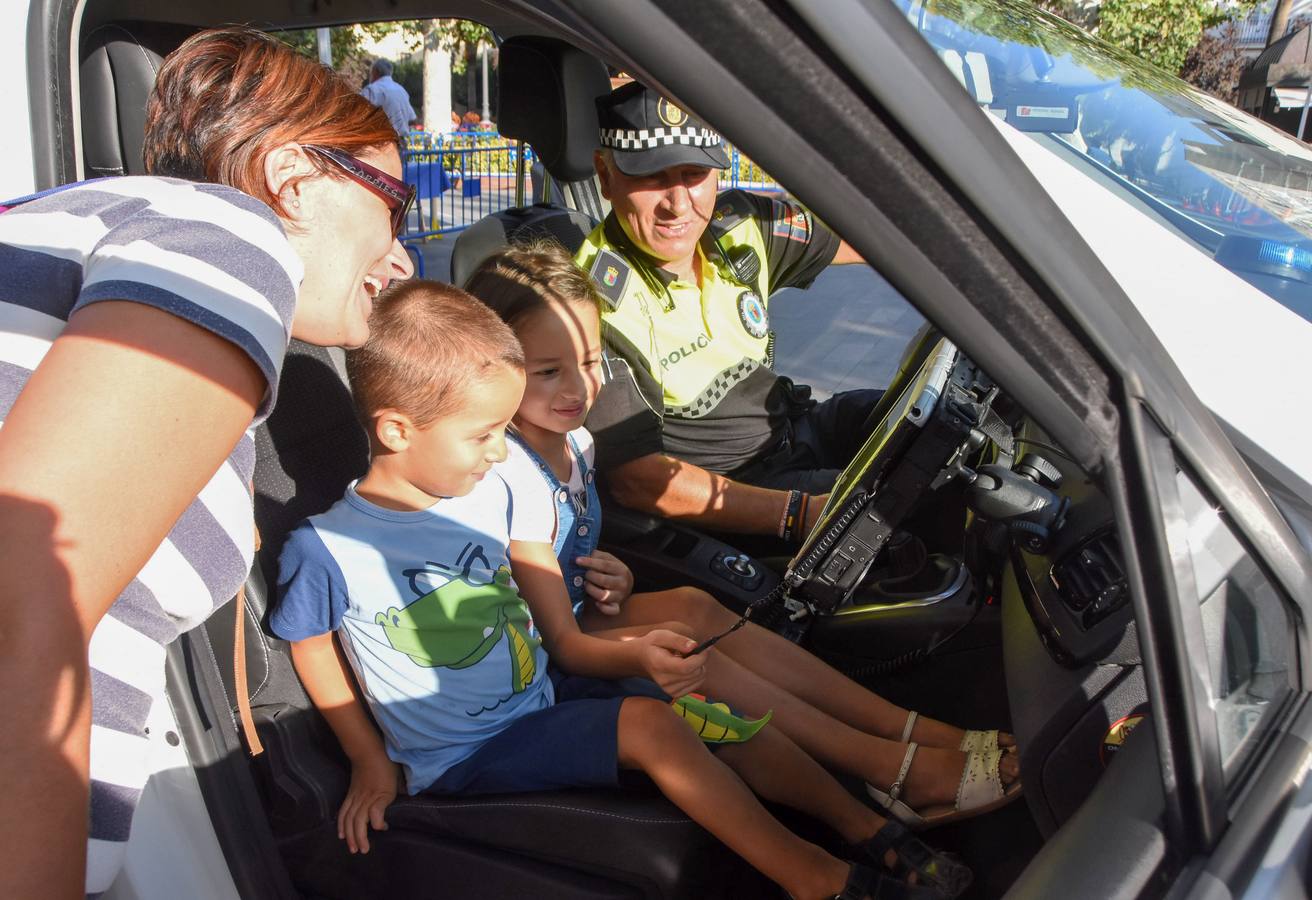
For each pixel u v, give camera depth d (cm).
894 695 182
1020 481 120
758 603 161
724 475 228
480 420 140
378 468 148
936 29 165
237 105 93
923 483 152
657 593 183
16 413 63
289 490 154
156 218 75
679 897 136
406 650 146
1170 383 68
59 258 75
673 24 48
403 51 1878
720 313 223
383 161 103
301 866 147
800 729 165
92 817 78
